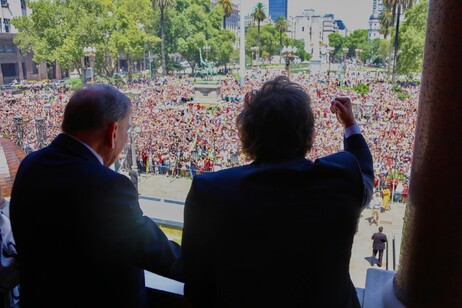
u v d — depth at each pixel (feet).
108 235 4.63
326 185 4.01
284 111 4.13
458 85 4.35
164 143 51.11
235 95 80.43
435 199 4.70
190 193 4.18
